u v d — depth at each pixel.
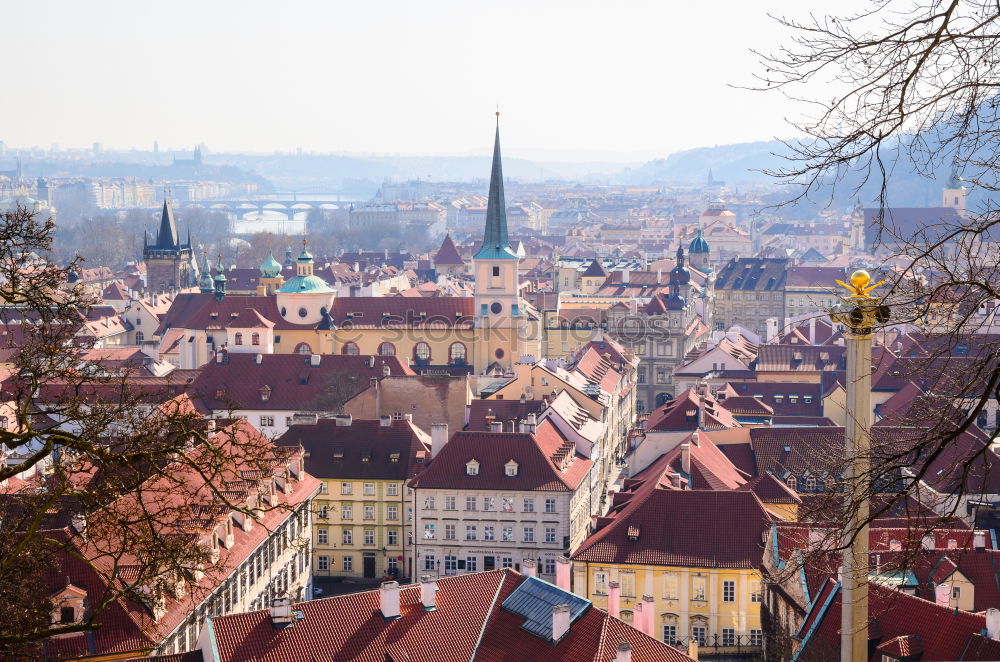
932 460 33.38
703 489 144.62
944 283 33.19
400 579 170.12
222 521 118.56
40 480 61.25
